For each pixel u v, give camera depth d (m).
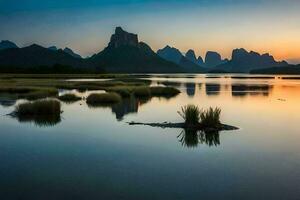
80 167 13.53
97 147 16.98
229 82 109.50
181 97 47.56
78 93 51.84
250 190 11.06
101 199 10.28
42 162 14.20
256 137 19.56
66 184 11.57
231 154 15.73
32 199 10.26
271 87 76.38
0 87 56.25
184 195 10.62
